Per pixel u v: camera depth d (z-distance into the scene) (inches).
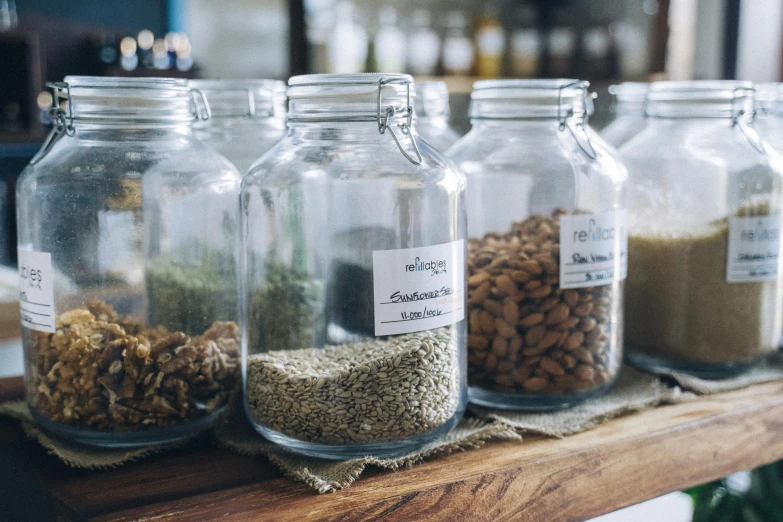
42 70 89.3
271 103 35.4
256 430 27.9
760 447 31.8
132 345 26.1
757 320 35.0
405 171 26.3
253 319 27.9
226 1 96.8
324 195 28.9
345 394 25.0
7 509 27.1
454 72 90.4
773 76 81.0
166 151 27.5
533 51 92.0
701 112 34.9
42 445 27.5
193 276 27.6
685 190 34.8
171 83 27.0
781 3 79.7
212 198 27.8
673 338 34.9
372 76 25.4
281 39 96.6
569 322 30.1
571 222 29.9
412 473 25.3
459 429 28.9
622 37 87.9
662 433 28.9
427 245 26.3
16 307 58.1
